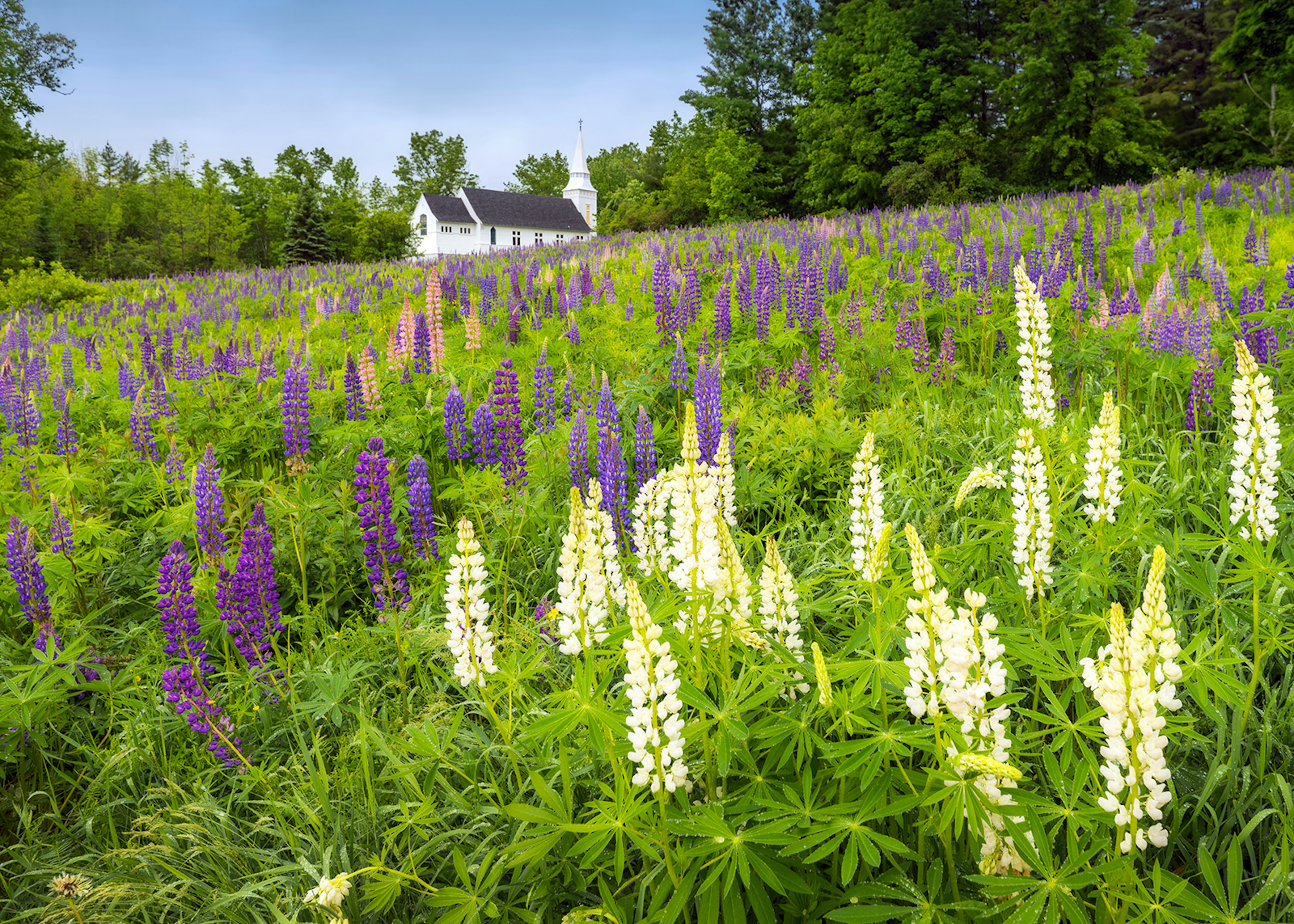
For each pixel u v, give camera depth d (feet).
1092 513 12.98
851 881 9.23
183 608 14.57
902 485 20.65
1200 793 10.99
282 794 13.24
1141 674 7.18
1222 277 37.65
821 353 32.83
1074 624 12.08
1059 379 29.37
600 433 22.04
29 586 16.26
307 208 313.73
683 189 243.81
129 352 48.01
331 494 22.93
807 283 36.17
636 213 283.38
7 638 17.08
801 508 21.72
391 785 12.89
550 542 20.53
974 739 8.38
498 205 413.59
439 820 11.20
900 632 10.37
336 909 9.94
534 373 28.53
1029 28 159.84
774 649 9.66
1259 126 161.79
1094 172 160.25
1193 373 24.39
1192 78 202.08
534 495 21.71
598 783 9.27
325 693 13.67
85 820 13.51
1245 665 12.89
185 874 11.87
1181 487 17.93
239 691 15.67
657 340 34.99
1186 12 205.77
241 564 15.30
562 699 9.04
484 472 20.74
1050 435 16.66
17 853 12.97
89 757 14.79
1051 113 162.71
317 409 29.86
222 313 62.75
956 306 36.65
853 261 51.44
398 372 32.30
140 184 342.85
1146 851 10.21
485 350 38.63
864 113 183.42
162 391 28.91
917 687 7.97
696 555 9.80
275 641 16.85
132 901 11.44
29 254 229.04
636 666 8.14
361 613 19.30
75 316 70.44
